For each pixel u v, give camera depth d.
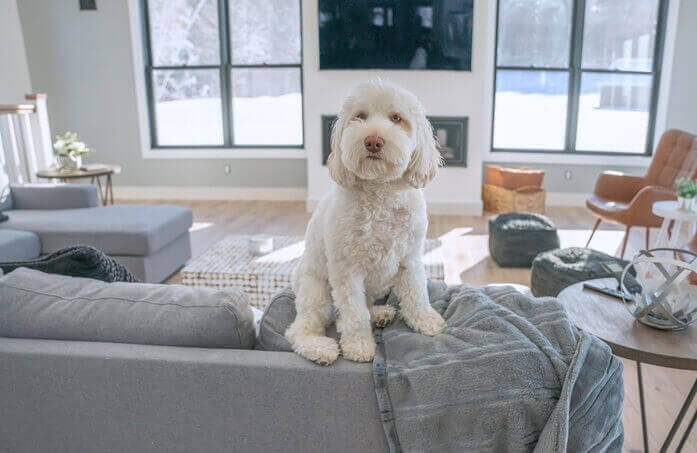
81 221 3.12
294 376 0.99
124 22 5.50
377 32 4.73
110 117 5.78
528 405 0.93
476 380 0.95
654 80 5.22
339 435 1.01
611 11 5.12
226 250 2.94
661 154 3.91
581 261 2.63
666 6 5.03
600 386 0.99
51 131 5.86
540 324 1.08
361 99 1.16
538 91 5.36
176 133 5.88
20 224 3.07
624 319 1.43
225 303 1.08
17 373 1.05
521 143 5.52
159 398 1.03
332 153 1.20
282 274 2.53
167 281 3.31
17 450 1.11
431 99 4.93
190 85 5.74
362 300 1.15
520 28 5.23
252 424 1.03
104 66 5.64
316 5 4.77
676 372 2.21
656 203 3.31
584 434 0.96
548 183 5.48
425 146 1.18
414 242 1.20
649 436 1.79
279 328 1.21
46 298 1.14
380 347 1.09
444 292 1.39
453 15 4.66
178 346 1.07
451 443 0.95
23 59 5.67
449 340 1.05
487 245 4.09
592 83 5.29
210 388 1.01
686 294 1.35
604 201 3.88
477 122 4.94
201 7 5.50
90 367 1.03
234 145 5.84
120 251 2.99
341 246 1.14
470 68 4.80
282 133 5.79
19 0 5.53
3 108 4.26
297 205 5.57
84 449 1.09
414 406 0.95
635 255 1.45
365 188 1.14
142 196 5.96
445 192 5.12
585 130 5.41
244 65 5.62
